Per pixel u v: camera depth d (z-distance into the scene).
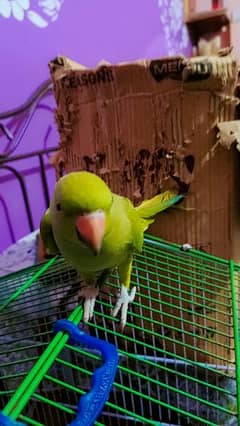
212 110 0.65
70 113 0.78
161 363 0.69
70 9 1.29
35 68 1.20
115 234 0.48
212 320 0.67
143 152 0.72
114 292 0.66
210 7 1.98
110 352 0.44
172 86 0.66
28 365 0.63
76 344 0.51
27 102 1.17
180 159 0.68
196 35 1.96
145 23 1.64
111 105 0.72
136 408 0.67
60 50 1.27
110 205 0.46
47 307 0.72
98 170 0.77
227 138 0.62
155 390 0.68
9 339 0.68
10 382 0.61
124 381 0.67
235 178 0.68
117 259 0.52
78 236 0.45
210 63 0.62
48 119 1.27
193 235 0.72
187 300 0.69
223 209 0.69
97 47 1.41
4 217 1.16
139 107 0.70
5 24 1.10
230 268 0.68
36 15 1.18
